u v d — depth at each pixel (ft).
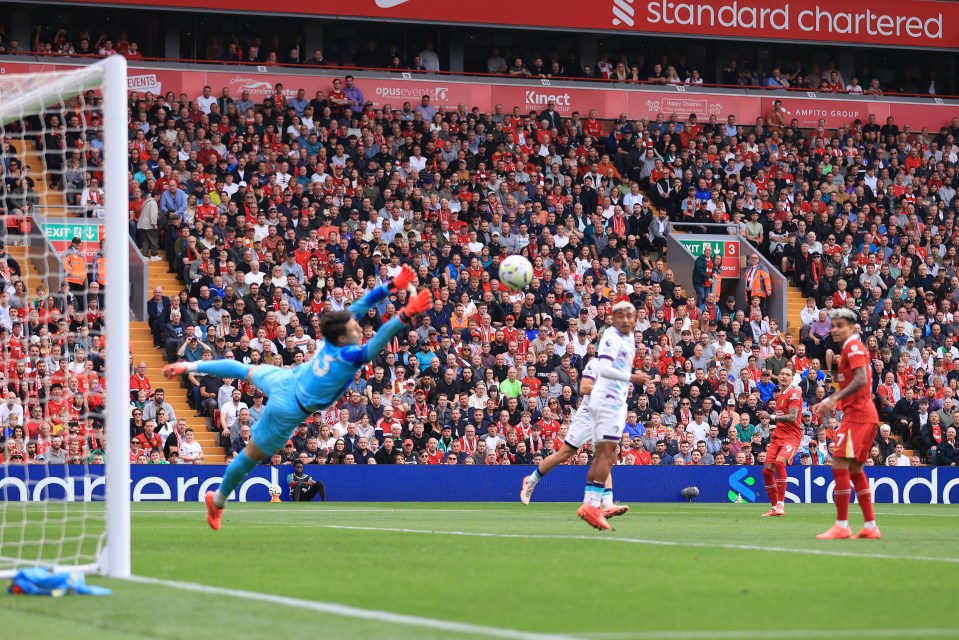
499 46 215.92
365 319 150.00
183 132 167.94
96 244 142.72
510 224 174.40
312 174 170.91
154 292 146.92
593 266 171.42
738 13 214.90
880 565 54.29
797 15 217.15
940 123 224.53
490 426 139.85
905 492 147.54
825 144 208.03
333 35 208.03
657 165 194.70
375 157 177.37
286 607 40.73
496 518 93.25
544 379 148.15
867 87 234.38
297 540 67.51
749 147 205.46
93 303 136.98
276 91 181.47
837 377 169.68
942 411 157.58
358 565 53.47
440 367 144.97
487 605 41.27
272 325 144.56
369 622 37.63
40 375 121.70
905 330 172.35
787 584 47.11
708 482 140.67
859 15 220.23
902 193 203.82
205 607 40.78
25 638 35.35
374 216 165.07
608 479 88.22
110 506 49.60
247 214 160.35
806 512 111.45
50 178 154.61
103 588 45.19
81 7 190.29
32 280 140.67
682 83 213.05
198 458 130.11
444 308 153.79
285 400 61.46
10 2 181.88
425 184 175.63
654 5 210.38
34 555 61.52
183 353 139.64
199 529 77.36
